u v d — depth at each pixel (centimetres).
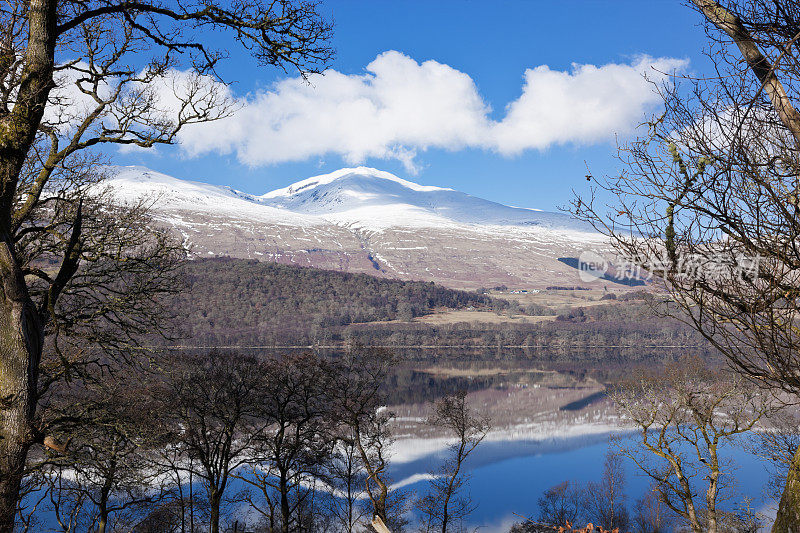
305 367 3466
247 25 770
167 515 2686
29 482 1421
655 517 3875
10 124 682
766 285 438
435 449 7538
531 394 10806
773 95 414
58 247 1252
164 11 752
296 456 3281
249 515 3716
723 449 4684
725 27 434
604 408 9794
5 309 676
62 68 926
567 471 6675
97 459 1311
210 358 3148
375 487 4644
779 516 390
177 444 2738
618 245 458
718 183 437
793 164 414
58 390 1614
